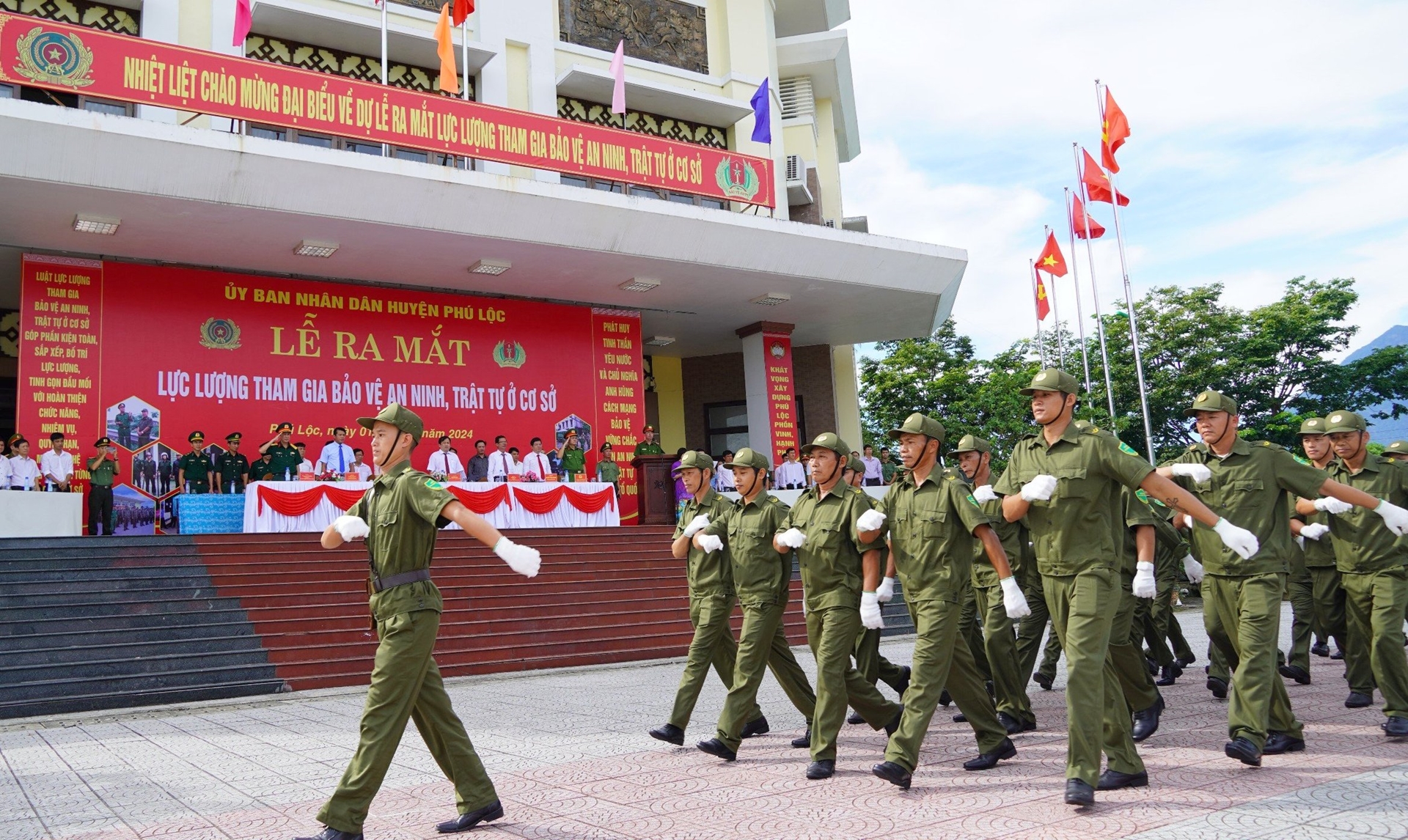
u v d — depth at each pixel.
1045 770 5.55
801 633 14.52
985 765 5.63
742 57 23.94
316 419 18.77
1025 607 5.29
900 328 25.70
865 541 5.66
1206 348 30.67
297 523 15.22
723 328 24.66
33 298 16.66
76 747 7.70
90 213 15.41
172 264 17.88
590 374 21.84
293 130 16.70
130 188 14.78
